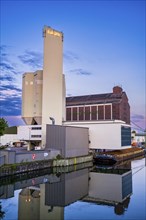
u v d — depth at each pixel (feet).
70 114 422.00
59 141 210.38
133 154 306.14
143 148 386.11
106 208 99.35
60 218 86.07
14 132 359.25
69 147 213.66
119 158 251.80
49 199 113.29
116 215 90.02
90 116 403.54
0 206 100.58
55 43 295.69
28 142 277.85
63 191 131.03
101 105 396.37
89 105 405.80
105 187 141.79
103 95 413.18
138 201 110.73
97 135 260.21
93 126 262.67
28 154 177.27
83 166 217.36
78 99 425.69
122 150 292.81
